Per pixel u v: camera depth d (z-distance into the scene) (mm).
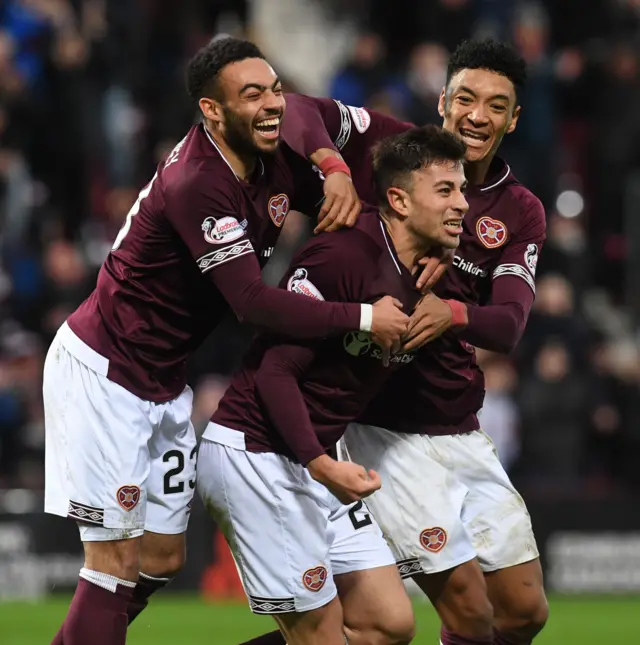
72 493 17453
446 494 18469
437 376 18516
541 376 38844
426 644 28141
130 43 46938
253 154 16922
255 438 17031
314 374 16750
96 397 17484
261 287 16297
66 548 35250
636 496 36844
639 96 48344
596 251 47406
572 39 51125
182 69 47281
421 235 16469
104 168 45312
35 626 30062
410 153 16375
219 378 39094
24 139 44906
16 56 45500
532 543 19047
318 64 53406
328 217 16719
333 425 17016
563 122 49594
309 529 17016
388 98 43562
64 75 45344
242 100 16484
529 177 45656
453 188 16344
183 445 18359
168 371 17828
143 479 17625
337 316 15961
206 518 35875
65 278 40594
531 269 18312
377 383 17062
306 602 17016
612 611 33719
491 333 16922
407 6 51344
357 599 17391
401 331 16016
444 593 18359
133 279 17422
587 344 40906
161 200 16859
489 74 17734
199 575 35844
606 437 39469
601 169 48500
